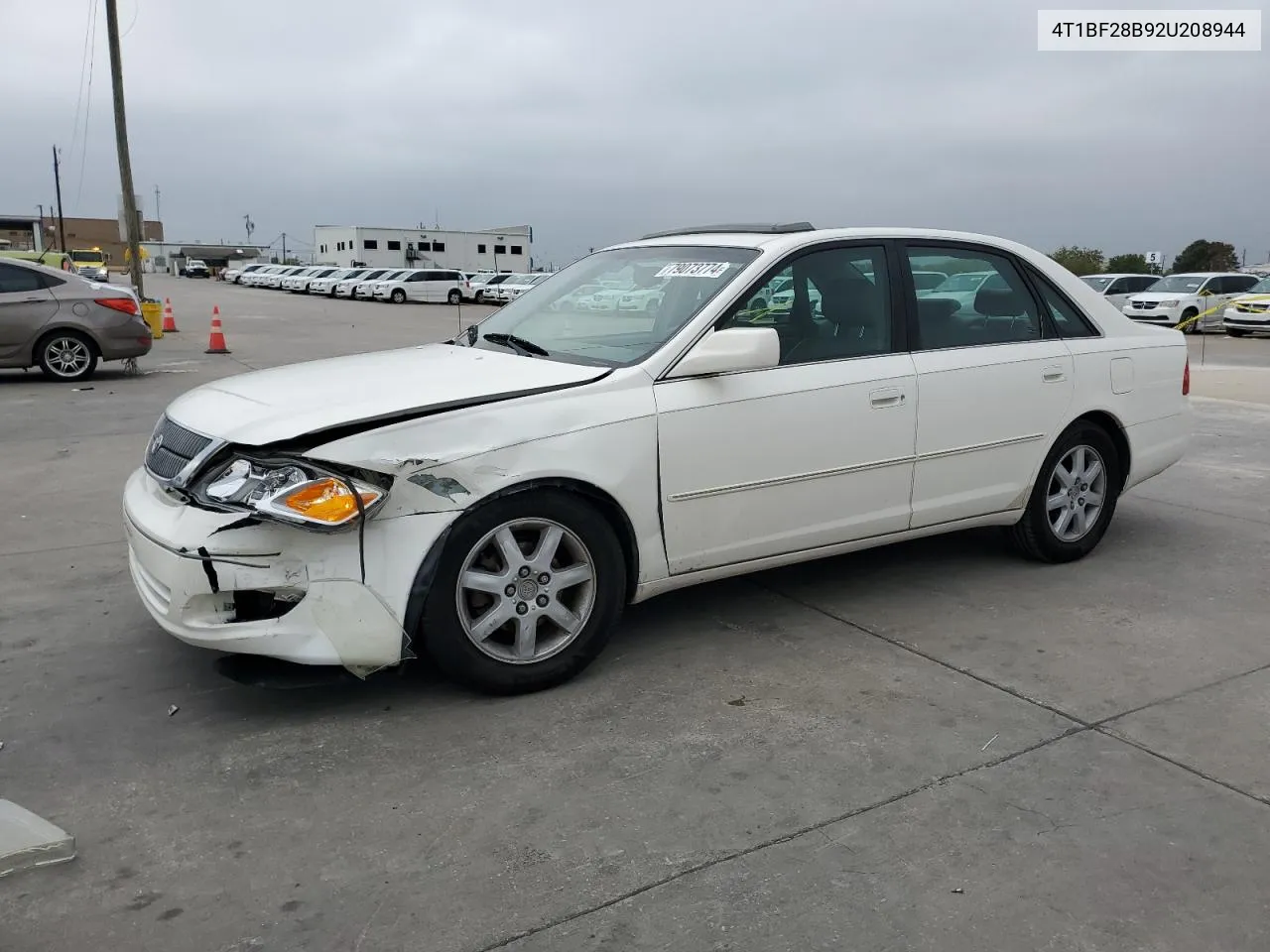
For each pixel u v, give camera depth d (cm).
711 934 246
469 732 347
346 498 326
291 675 347
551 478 361
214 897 260
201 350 1780
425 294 4603
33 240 7562
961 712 364
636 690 381
